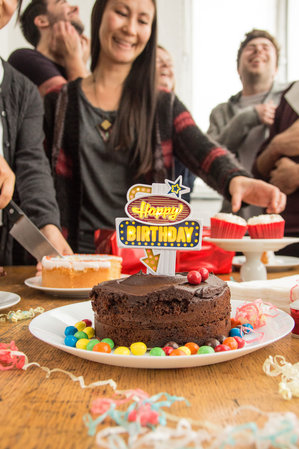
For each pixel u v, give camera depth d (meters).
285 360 0.79
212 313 0.87
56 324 0.97
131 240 0.96
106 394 0.65
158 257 0.97
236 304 1.09
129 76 2.83
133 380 0.70
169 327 0.85
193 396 0.64
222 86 3.24
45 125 2.80
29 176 2.53
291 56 3.32
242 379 0.70
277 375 0.71
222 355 0.70
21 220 1.60
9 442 0.50
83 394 0.65
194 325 0.85
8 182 1.63
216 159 2.75
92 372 0.74
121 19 2.74
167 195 0.96
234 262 2.00
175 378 0.71
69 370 0.75
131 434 0.51
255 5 3.27
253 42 3.13
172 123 2.93
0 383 0.70
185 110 2.95
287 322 0.91
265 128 3.13
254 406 0.60
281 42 3.31
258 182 2.32
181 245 0.95
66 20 2.76
